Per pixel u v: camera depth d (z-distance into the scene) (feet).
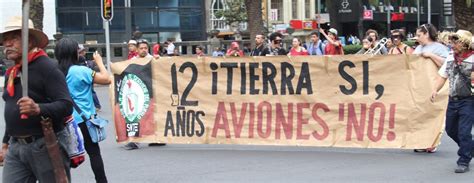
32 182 16.72
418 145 29.48
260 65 31.01
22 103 14.82
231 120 31.65
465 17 86.28
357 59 29.86
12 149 16.39
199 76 31.86
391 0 169.37
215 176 26.50
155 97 32.40
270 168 27.86
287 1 159.02
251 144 31.45
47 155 16.02
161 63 32.19
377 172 26.76
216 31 126.52
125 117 32.78
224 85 31.58
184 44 107.24
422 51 30.07
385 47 43.24
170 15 137.39
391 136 29.89
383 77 29.76
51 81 15.67
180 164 29.09
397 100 29.68
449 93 26.68
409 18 175.11
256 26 93.09
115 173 27.50
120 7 133.80
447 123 27.14
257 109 31.27
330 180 25.44
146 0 135.13
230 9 141.59
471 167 27.30
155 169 28.14
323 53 49.73
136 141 32.63
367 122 30.12
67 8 131.85
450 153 30.68
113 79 32.83
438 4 183.52
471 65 25.73
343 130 30.40
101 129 23.07
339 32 168.04
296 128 30.91
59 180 15.92
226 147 33.35
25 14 14.58
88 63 63.36
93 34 132.77
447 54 29.58
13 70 16.03
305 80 30.58
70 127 16.87
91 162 23.06
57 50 23.02
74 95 22.59
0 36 15.96
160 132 32.50
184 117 32.17
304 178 25.86
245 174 26.76
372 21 168.25
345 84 30.19
